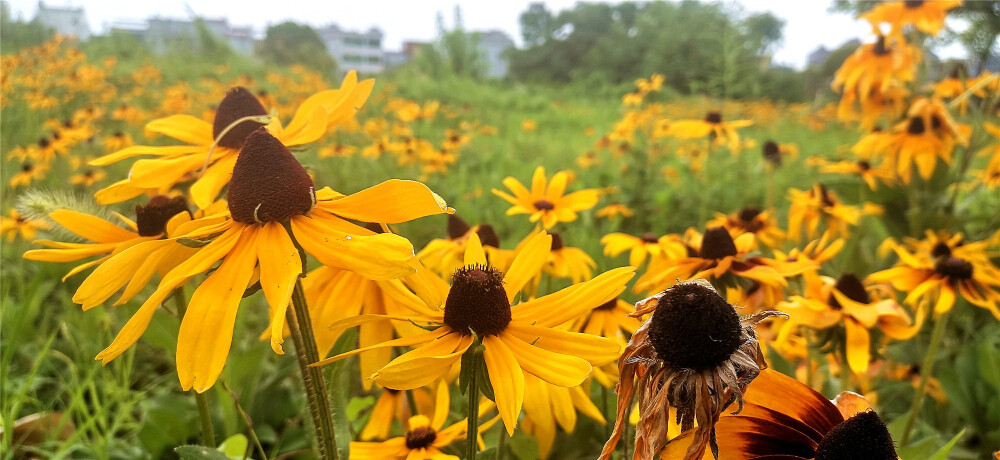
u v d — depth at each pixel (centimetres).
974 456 36
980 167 91
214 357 14
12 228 63
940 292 34
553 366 15
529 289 34
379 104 233
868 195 64
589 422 33
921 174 58
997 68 84
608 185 98
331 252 15
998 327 49
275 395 41
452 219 42
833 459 14
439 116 219
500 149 154
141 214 24
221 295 15
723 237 32
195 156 21
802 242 64
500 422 29
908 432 33
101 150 126
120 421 38
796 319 29
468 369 16
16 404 34
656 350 14
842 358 30
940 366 44
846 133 164
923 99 60
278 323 13
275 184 16
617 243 45
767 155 75
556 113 281
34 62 191
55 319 57
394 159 124
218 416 39
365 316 17
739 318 15
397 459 24
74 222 23
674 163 126
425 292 17
